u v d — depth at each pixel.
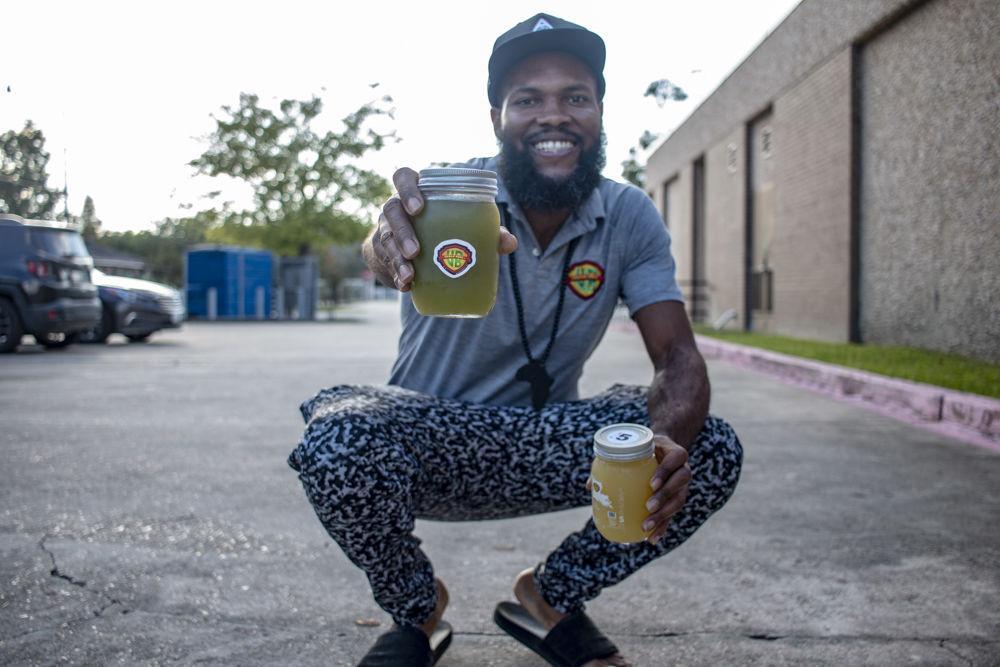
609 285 2.09
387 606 1.88
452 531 3.24
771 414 6.04
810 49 11.39
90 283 11.79
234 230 29.56
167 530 3.14
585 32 1.94
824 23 10.85
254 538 3.06
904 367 7.17
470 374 2.11
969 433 5.21
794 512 3.49
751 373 8.88
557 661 1.99
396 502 1.68
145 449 4.68
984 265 7.50
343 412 1.73
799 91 11.90
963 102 7.76
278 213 28.75
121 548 2.91
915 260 8.76
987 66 7.35
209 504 3.51
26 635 2.19
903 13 8.84
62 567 2.70
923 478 4.09
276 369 9.20
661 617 2.39
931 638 2.24
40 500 3.54
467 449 1.89
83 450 4.63
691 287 18.70
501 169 2.04
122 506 3.46
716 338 12.51
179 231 45.50
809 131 11.53
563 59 1.97
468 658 2.13
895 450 4.77
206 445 4.81
